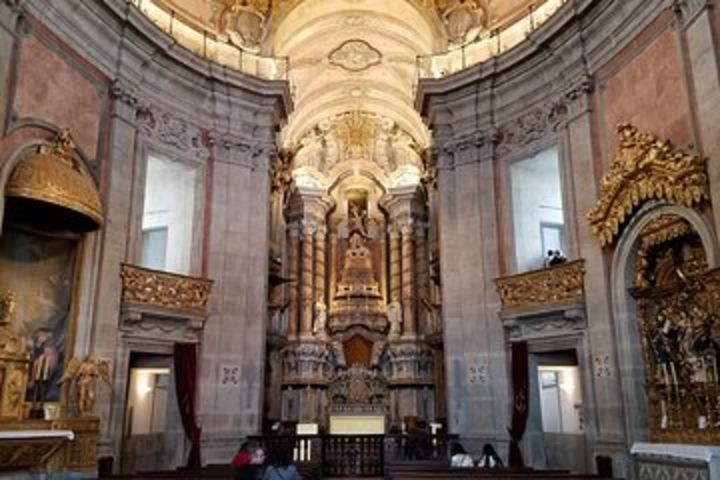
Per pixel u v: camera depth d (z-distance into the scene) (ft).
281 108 47.78
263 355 42.98
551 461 41.75
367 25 57.72
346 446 40.11
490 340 41.55
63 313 31.99
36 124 30.42
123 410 35.12
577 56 37.86
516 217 43.21
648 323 31.24
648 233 30.86
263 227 44.98
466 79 44.80
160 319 38.22
